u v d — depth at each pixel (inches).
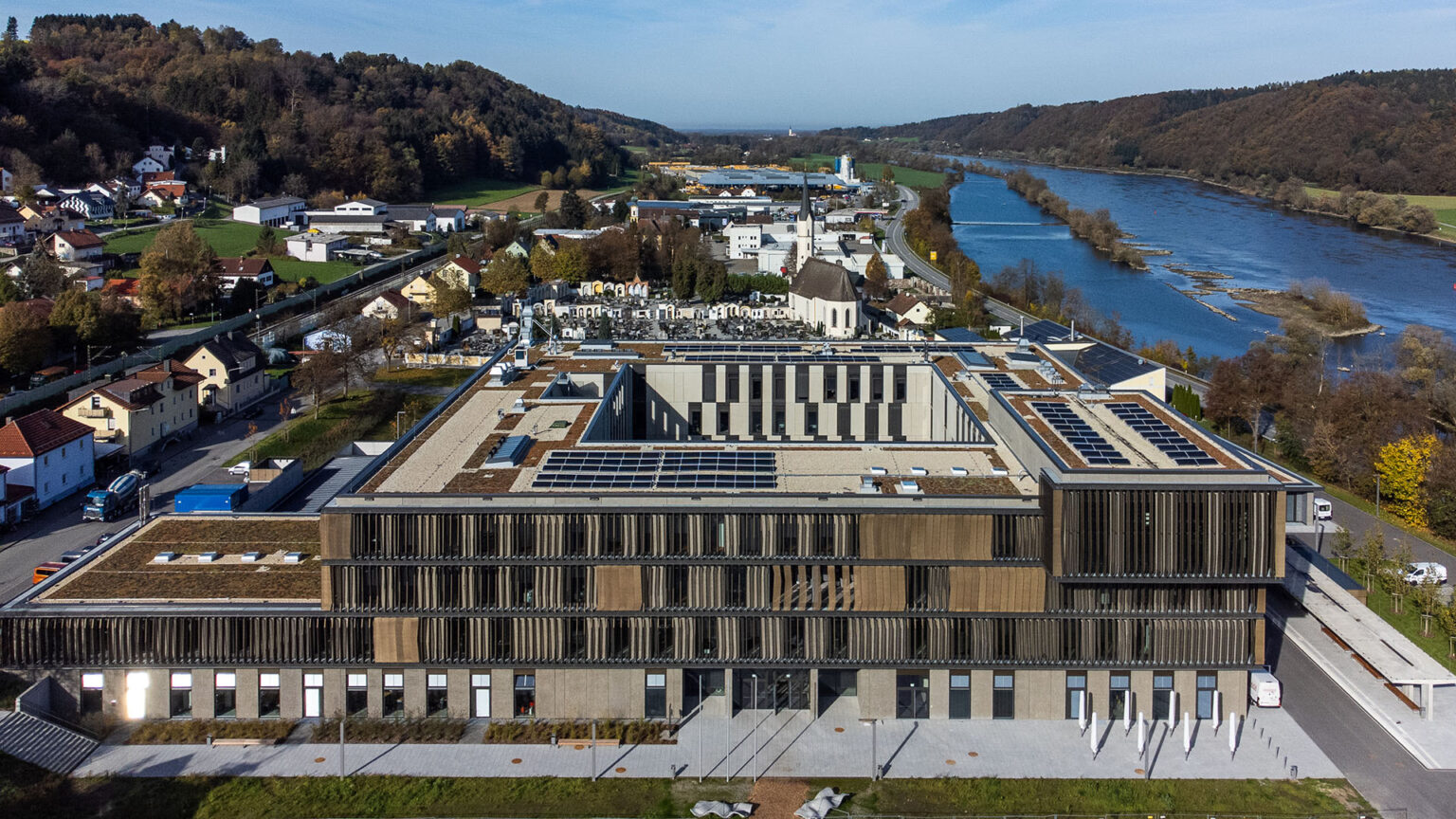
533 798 2650.1
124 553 3304.6
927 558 2935.5
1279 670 3341.5
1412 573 4003.4
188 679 2972.4
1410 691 3176.7
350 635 2938.0
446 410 3870.6
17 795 2588.6
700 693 3056.1
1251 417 5713.6
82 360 6525.6
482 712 3002.0
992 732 2957.7
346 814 2586.1
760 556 2930.6
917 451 3437.5
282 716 2984.7
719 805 2593.5
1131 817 2583.7
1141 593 2950.3
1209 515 2864.2
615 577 2923.2
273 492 4434.1
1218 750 2876.5
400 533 2901.1
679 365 4707.2
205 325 7741.1
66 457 4658.0
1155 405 3752.5
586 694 2989.7
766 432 4758.9
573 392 4416.8
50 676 2945.4
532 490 2965.1
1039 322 6786.4
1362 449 5059.1
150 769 2753.4
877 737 2925.7
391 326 7352.4
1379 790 2699.3
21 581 3779.5
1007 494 2960.1
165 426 5447.8
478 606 2925.7
